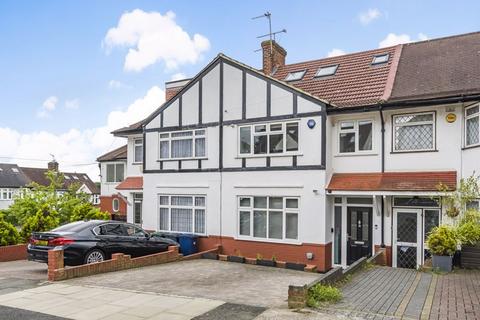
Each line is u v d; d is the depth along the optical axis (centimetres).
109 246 1281
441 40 1764
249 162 1675
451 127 1366
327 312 731
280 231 1598
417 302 802
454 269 1180
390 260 1436
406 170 1430
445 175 1349
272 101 1631
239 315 729
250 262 1477
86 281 1044
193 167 1819
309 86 1770
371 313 723
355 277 1066
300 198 1550
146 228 1944
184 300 841
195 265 1376
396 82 1566
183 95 1859
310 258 1509
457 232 1177
